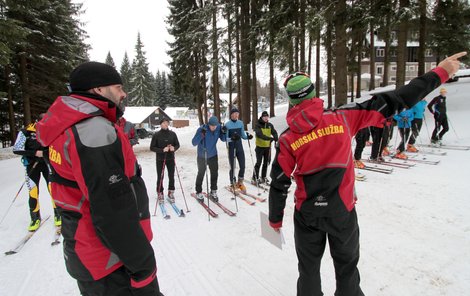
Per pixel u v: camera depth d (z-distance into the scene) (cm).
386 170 674
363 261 312
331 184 183
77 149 118
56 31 1773
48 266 337
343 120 187
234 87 2453
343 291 201
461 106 1275
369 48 2453
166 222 466
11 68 1733
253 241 381
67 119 125
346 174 186
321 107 188
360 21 995
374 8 987
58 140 125
